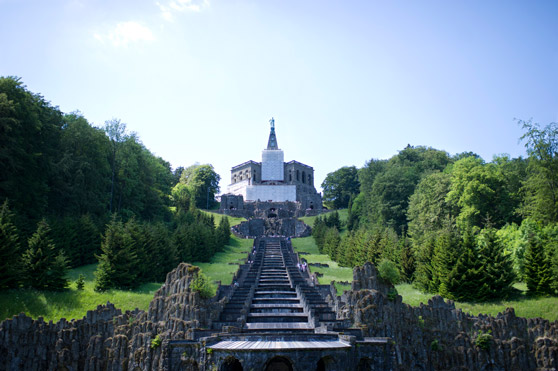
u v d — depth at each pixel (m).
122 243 61.06
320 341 36.59
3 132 65.88
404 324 45.56
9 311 46.22
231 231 131.62
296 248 113.56
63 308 49.84
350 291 48.25
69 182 84.00
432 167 140.12
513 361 44.34
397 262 70.56
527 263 56.28
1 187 64.69
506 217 84.19
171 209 137.50
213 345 35.59
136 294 57.28
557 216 71.25
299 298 55.09
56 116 87.69
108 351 43.44
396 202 119.81
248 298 53.75
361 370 38.12
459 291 55.12
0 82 70.88
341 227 141.75
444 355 45.34
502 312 47.12
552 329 45.22
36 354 40.88
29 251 53.66
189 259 83.00
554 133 74.81
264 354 32.44
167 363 40.00
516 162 101.19
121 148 114.06
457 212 92.25
